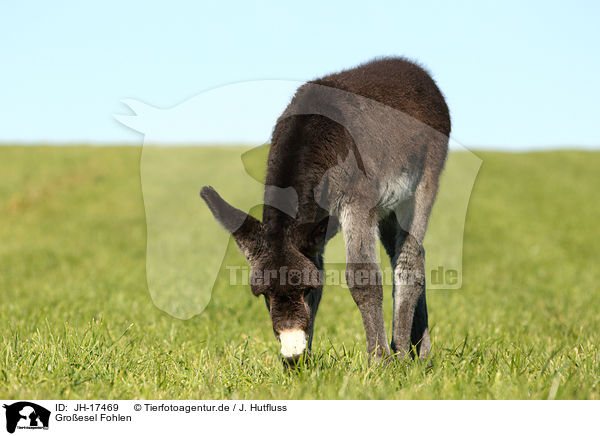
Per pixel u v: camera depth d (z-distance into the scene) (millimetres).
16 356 9820
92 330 11227
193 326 14320
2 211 48562
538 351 11086
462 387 8398
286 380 9031
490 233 40312
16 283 23328
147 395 8492
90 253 33125
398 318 10812
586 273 27609
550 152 73875
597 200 52469
